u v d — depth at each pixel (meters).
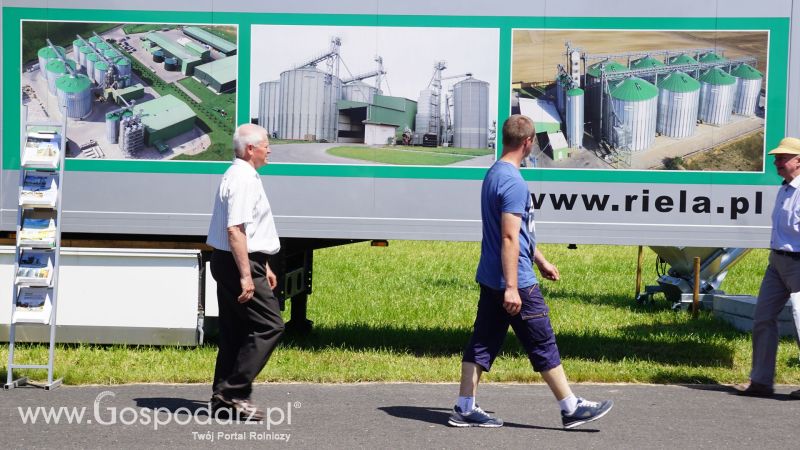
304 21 16.81
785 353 17.62
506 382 15.23
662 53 16.42
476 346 12.09
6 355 16.53
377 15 16.70
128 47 16.97
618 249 39.91
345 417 12.69
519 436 11.80
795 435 12.02
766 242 16.45
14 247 17.28
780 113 16.36
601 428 12.27
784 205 14.20
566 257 36.81
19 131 17.11
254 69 16.89
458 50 16.66
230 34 16.89
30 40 17.05
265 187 16.92
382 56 16.72
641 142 16.48
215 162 16.97
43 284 14.05
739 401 13.95
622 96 16.47
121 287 17.39
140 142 16.97
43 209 14.01
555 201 16.61
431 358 17.11
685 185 16.47
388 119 16.77
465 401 12.12
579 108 16.55
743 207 16.45
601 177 16.55
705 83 16.39
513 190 11.41
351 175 16.83
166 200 17.03
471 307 24.05
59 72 17.03
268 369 15.42
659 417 12.89
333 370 15.48
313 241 18.39
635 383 15.25
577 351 18.05
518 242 11.46
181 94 16.97
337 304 24.12
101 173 17.02
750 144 16.41
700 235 16.47
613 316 23.11
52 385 14.28
